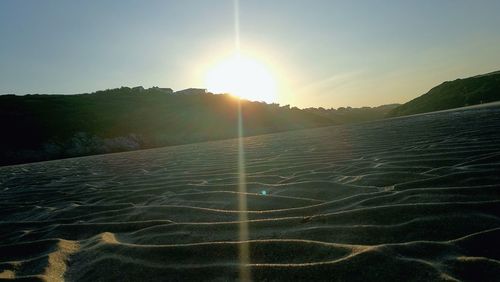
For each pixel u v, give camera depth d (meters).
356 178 5.25
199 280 2.42
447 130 11.27
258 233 3.25
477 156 5.72
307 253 2.64
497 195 3.50
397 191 4.17
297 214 3.77
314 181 5.33
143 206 4.82
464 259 2.27
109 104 50.81
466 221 2.92
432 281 2.08
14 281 2.61
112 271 2.71
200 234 3.35
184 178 7.23
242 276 2.40
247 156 10.80
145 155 18.36
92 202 5.69
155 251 2.93
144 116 46.31
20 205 6.24
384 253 2.43
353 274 2.26
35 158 29.92
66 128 36.03
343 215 3.39
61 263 2.99
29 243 3.53
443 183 4.21
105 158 19.62
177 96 60.97
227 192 5.21
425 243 2.55
